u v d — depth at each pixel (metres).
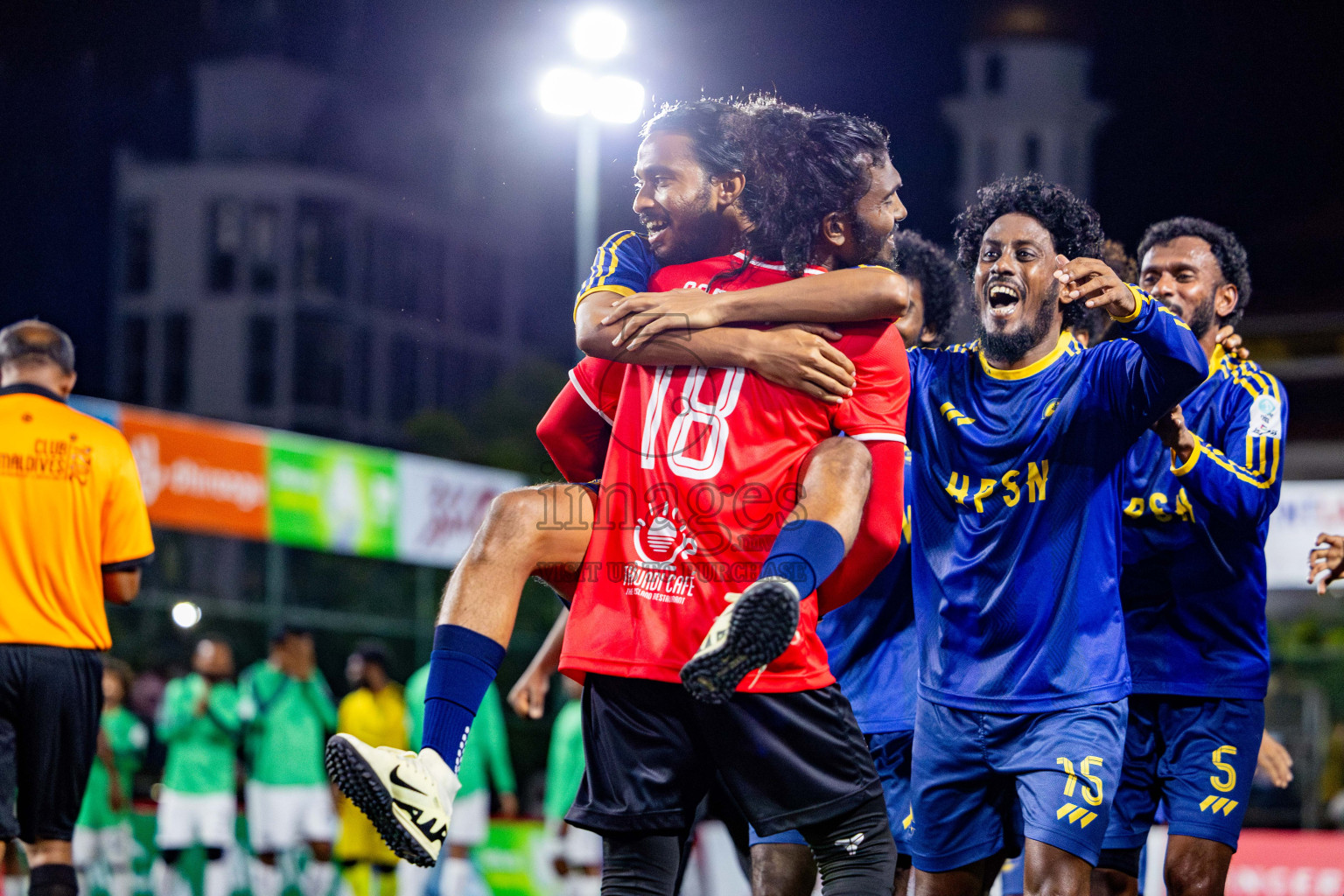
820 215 3.54
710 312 3.21
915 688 4.74
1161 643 4.85
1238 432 4.87
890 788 4.83
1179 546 4.76
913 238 5.61
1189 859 4.71
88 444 5.24
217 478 11.29
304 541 12.17
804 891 3.94
